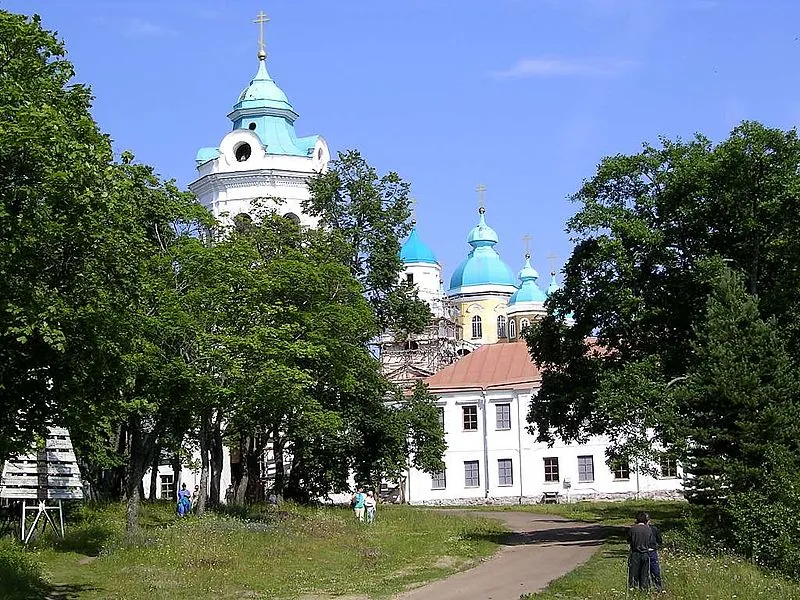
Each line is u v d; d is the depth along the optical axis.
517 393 72.69
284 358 37.91
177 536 31.78
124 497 50.50
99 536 32.72
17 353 20.56
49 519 32.81
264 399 38.12
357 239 56.72
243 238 43.19
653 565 22.48
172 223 37.03
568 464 70.88
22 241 19.42
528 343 39.66
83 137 21.75
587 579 24.27
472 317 112.12
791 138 34.03
